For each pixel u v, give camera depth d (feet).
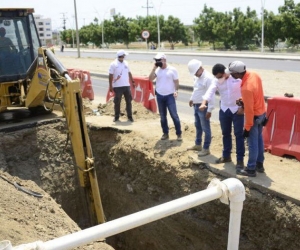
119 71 31.42
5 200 18.72
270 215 18.90
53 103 25.81
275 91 44.24
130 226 7.70
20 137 30.01
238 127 20.36
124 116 34.60
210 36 196.65
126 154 28.50
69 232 17.89
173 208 8.07
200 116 23.12
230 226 8.88
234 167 21.79
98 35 252.42
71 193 31.24
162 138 27.32
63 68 24.53
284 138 22.97
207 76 22.43
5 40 30.32
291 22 154.51
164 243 25.95
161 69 25.67
